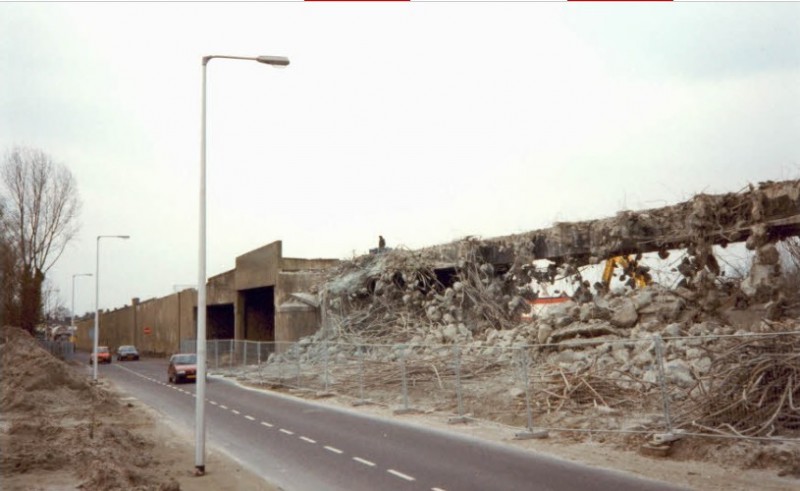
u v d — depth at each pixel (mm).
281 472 12703
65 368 27469
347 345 32844
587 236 28328
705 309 22484
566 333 22891
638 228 25781
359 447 15055
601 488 10664
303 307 42062
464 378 23078
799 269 24031
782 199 21594
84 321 137875
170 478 12242
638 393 16656
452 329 31156
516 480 11445
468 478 11727
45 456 12844
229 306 61156
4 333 37531
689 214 24281
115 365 58938
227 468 13172
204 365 12969
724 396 13602
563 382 18422
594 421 15672
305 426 18578
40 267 58375
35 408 22906
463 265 34812
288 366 32844
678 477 11156
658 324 22094
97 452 13367
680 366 17031
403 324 35469
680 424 13633
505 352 24312
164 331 77938
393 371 25578
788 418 12758
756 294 21562
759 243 21750
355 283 39594
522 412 17719
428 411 19969
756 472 11273
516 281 32719
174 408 23984
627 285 28156
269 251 46656
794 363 13289
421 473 12234
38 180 58281
